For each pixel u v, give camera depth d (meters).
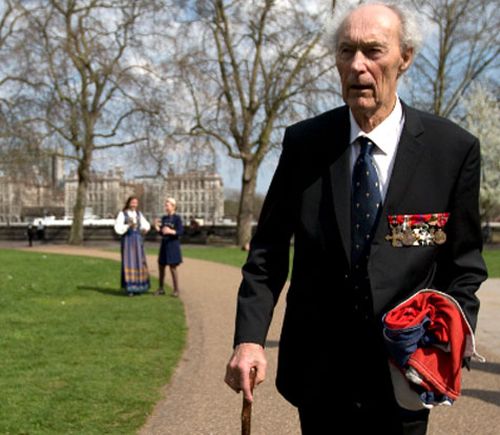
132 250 11.91
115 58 30.80
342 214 2.05
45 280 14.23
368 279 1.99
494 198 39.09
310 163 2.14
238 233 33.59
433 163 2.04
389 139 2.08
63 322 8.51
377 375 2.01
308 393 2.11
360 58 2.01
